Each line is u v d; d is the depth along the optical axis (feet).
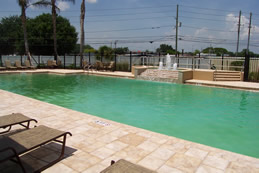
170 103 25.58
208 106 24.36
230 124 18.49
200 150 10.90
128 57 61.62
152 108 23.35
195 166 9.36
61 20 117.91
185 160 9.86
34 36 107.24
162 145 11.44
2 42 136.87
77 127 14.07
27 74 54.29
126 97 28.76
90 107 23.70
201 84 38.60
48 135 9.18
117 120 19.34
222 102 26.17
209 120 19.52
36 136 9.05
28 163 9.29
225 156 10.29
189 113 21.61
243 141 15.05
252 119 19.83
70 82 42.32
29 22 111.96
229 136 15.92
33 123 14.82
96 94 30.76
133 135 12.78
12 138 8.81
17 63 59.72
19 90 33.45
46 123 14.85
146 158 10.02
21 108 19.03
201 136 15.88
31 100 22.38
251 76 42.27
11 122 10.99
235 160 9.91
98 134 12.87
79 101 26.45
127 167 6.79
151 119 19.70
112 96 29.43
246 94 30.94
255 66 42.19
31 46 109.70
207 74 41.47
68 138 12.17
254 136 15.96
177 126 17.94
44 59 81.97
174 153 10.55
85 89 34.71
